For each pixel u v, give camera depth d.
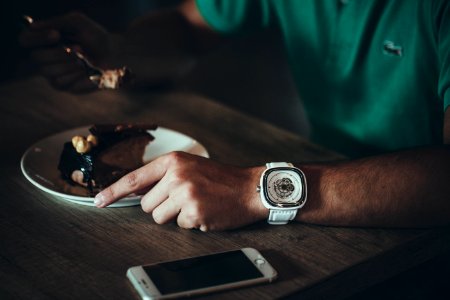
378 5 1.39
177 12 1.72
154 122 1.34
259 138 1.28
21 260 0.87
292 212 0.95
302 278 0.84
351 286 0.88
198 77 3.14
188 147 1.17
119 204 1.00
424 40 1.31
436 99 1.37
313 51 1.59
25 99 1.45
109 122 1.33
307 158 1.20
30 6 3.04
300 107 2.93
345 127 1.58
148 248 0.90
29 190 1.06
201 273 0.82
